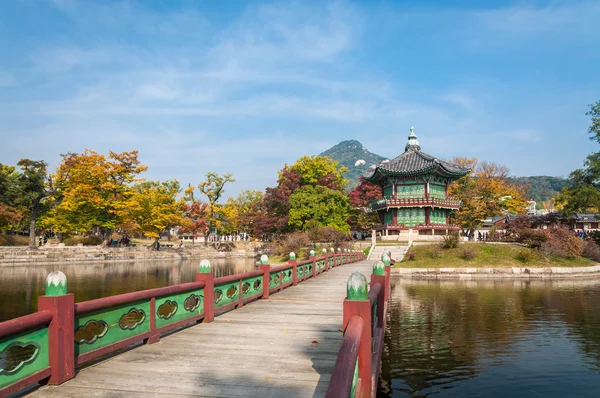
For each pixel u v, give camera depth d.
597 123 50.47
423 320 17.53
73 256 52.22
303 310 11.48
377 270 8.38
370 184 69.94
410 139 66.25
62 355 5.36
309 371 5.99
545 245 42.19
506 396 9.51
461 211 65.19
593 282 34.06
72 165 57.66
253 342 7.74
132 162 60.50
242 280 12.13
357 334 3.83
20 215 52.50
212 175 78.56
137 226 64.12
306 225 56.53
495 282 34.03
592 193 49.22
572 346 13.46
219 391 5.15
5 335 4.48
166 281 30.58
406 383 10.30
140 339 7.19
